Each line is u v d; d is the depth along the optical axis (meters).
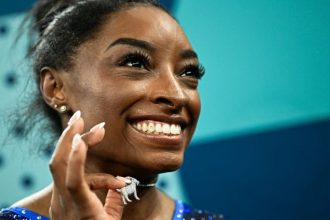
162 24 4.18
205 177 7.35
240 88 7.39
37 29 5.03
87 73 4.09
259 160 7.36
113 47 4.05
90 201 3.17
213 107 7.38
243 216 7.32
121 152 3.98
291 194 7.32
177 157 3.99
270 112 7.38
